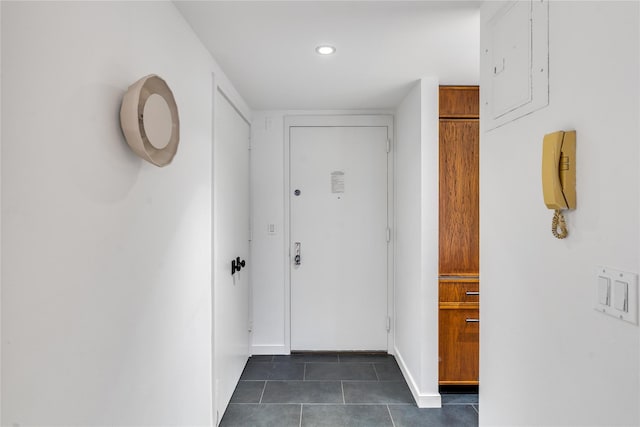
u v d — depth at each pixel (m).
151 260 1.24
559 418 0.99
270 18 1.56
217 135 2.08
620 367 0.78
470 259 2.46
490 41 1.39
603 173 0.82
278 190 3.12
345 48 1.88
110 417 0.99
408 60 2.03
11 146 0.68
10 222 0.68
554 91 0.99
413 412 2.27
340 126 3.13
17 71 0.69
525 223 1.16
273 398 2.43
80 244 0.86
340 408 2.32
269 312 3.14
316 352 3.16
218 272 2.09
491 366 1.41
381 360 3.04
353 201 3.15
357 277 3.15
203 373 1.79
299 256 3.15
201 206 1.76
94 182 0.91
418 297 2.38
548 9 1.01
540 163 1.07
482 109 1.47
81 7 0.86
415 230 2.46
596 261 0.84
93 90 0.91
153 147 1.12
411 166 2.57
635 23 0.73
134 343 1.12
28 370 0.72
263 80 2.34
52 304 0.77
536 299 1.10
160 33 1.31
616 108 0.78
